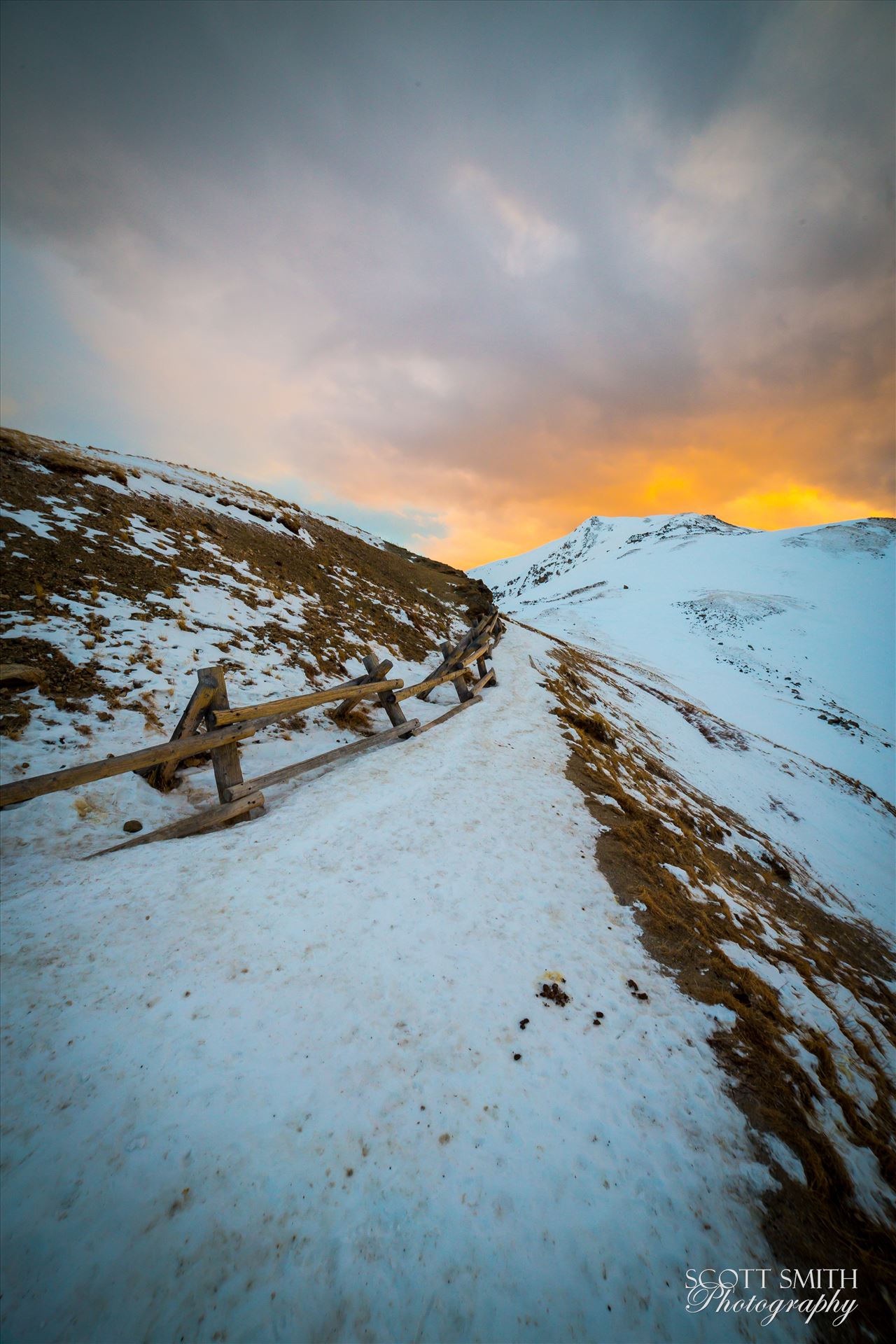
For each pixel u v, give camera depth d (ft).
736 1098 9.95
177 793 18.01
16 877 11.95
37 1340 5.63
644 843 19.88
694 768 45.68
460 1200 7.60
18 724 17.17
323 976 10.77
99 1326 5.82
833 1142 9.81
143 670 23.06
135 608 27.55
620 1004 11.61
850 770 74.59
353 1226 7.09
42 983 9.35
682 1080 10.03
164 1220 6.70
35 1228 6.37
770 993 13.78
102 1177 6.95
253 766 20.67
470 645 41.88
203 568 37.47
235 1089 8.33
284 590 42.29
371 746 23.26
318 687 29.76
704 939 14.82
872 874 42.29
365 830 16.66
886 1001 19.67
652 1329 6.72
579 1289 6.95
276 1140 7.80
